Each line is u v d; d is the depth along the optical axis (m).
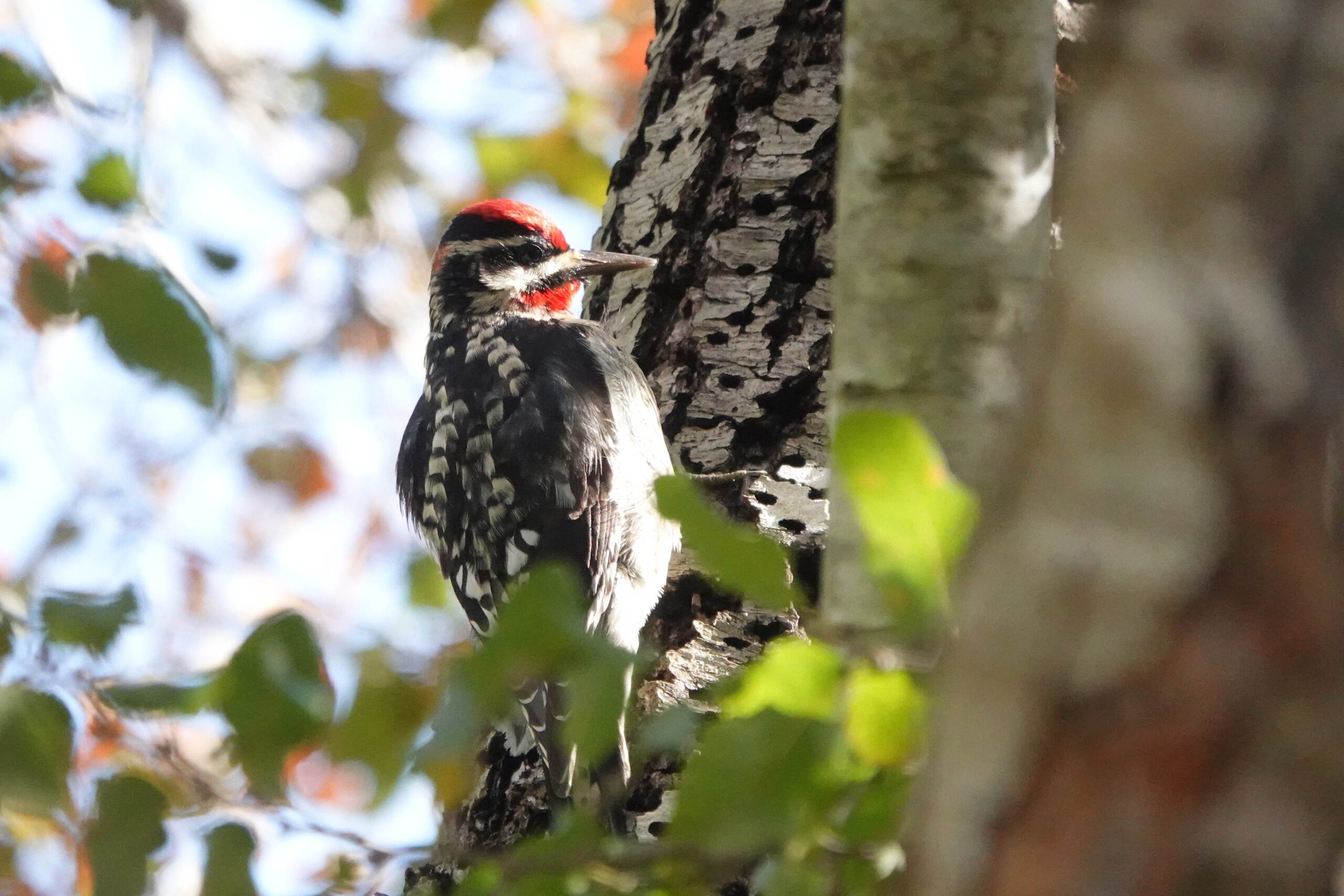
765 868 5.02
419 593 13.12
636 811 8.32
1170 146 3.86
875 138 5.98
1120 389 3.82
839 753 4.78
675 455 9.72
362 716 6.32
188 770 6.72
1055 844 3.79
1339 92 3.72
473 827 9.32
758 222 10.25
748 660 8.82
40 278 8.88
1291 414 3.67
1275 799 3.59
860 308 6.00
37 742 6.75
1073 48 9.19
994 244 5.88
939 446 5.82
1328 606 3.60
